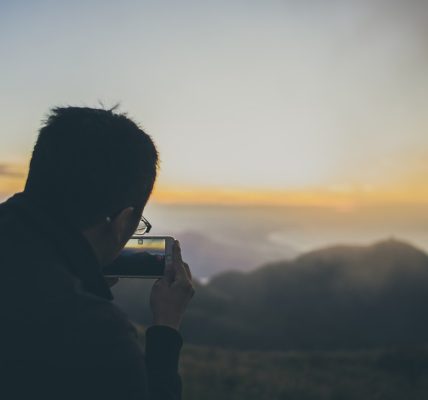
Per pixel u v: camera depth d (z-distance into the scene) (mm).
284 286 186500
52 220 1070
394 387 17859
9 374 958
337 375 20188
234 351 29297
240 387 15312
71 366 964
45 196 1089
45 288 1018
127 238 1207
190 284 1320
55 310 999
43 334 979
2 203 1131
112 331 1020
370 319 163125
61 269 1052
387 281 182250
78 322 1000
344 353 27047
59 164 1061
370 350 28609
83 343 983
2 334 978
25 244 1053
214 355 25281
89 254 1084
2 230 1066
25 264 1032
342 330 133250
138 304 119375
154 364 1168
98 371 971
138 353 1030
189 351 25984
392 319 163500
